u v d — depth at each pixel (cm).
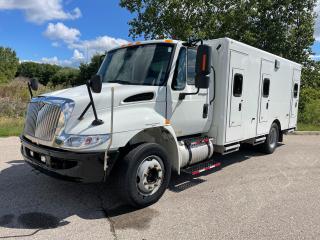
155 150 510
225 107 667
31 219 459
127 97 501
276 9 1803
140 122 494
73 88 546
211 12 1591
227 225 455
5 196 539
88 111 470
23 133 539
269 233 435
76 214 480
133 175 482
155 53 576
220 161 840
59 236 412
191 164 625
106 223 454
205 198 558
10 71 7381
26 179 624
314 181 677
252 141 839
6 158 769
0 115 1420
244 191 602
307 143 1165
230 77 673
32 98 543
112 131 457
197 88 566
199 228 445
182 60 578
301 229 448
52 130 466
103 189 582
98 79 437
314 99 2050
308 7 1820
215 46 669
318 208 526
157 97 538
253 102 784
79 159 441
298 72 1068
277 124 959
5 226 435
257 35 1762
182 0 1516
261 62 803
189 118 604
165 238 416
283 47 1788
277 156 917
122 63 602
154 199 520
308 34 1820
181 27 1520
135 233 427
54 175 469
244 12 1639
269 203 543
